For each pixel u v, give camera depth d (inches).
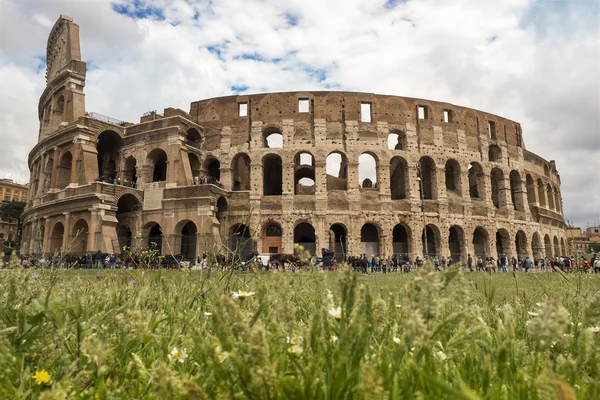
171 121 1871.3
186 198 1733.5
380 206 1892.2
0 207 3267.7
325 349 82.2
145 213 1803.6
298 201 1868.8
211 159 2007.9
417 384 73.5
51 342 110.9
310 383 69.0
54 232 1849.2
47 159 2036.2
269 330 102.3
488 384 78.7
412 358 76.7
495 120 2279.8
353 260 1579.7
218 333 77.6
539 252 2294.5
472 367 94.8
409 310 82.0
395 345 107.6
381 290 204.2
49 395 59.8
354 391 69.0
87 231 1761.8
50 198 1872.5
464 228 1985.7
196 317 162.1
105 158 2073.1
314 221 1839.3
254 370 68.1
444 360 98.7
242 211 1862.7
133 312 118.3
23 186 4726.9
